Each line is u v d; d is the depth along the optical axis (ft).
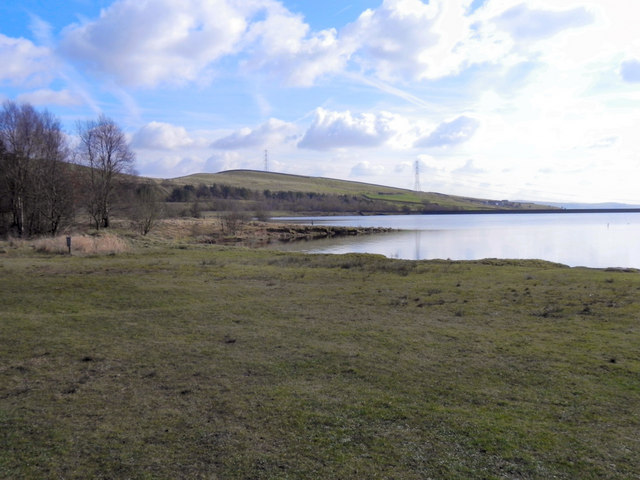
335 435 18.69
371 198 637.30
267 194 572.51
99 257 84.84
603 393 23.20
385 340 32.65
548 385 24.27
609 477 15.81
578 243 181.16
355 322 38.17
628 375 25.55
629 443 18.16
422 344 31.76
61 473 15.88
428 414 20.72
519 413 20.94
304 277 63.10
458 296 49.49
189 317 39.45
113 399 22.26
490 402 22.16
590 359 28.30
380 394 23.00
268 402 21.90
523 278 60.85
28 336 32.89
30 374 25.62
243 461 16.66
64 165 143.43
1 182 131.23
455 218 470.80
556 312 41.55
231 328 35.88
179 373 25.85
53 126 143.33
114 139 154.81
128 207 164.35
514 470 16.19
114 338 32.83
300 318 39.52
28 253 88.38
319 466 16.34
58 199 135.85
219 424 19.60
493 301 46.70
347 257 93.25
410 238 212.02
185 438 18.38
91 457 16.93
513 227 299.38
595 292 49.65
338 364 27.45
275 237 213.46
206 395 22.75
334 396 22.70
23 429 19.12
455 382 24.72
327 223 354.13
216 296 48.88
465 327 36.76
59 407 21.34
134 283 54.75
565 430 19.26
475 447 17.80
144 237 134.62
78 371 26.14
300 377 25.32
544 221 398.21
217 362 27.73
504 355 29.32
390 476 15.72
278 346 31.09
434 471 16.08
